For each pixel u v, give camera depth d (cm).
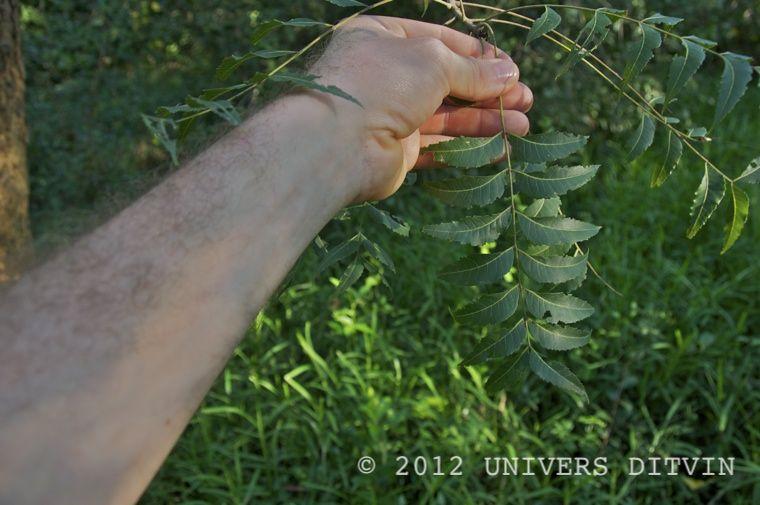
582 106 437
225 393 274
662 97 93
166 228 59
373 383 277
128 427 51
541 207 90
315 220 68
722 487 249
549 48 414
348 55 81
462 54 100
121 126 428
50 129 417
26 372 49
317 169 69
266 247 62
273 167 66
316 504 237
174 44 445
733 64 76
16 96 215
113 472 49
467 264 85
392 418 253
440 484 236
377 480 239
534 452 259
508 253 85
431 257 340
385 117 78
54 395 49
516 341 85
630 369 281
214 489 236
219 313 57
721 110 75
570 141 85
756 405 265
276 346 283
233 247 60
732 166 425
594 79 431
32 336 51
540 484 250
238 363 287
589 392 276
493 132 104
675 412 274
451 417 263
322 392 279
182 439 251
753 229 363
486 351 85
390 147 79
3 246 211
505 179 86
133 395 51
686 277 332
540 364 85
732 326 294
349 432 254
